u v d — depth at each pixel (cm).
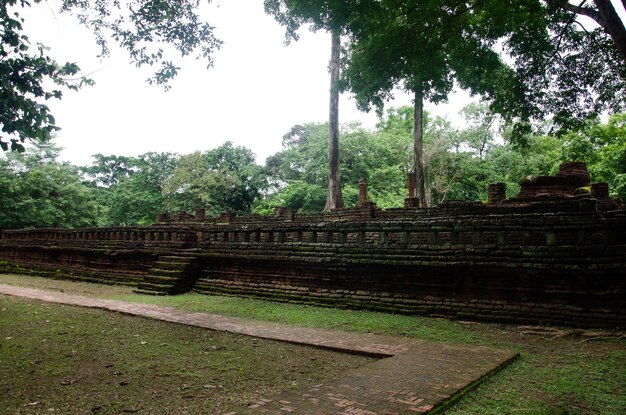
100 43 1066
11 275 2259
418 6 1038
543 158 3888
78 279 1981
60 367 686
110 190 5181
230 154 4394
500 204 1520
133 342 840
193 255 1573
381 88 1282
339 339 834
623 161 2528
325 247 1232
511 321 938
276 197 4172
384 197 3609
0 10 669
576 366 664
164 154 4719
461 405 514
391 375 605
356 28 1143
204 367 684
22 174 3497
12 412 511
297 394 538
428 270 1062
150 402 540
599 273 872
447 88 1861
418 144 2506
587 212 923
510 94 1184
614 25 740
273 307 1190
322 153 3900
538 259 925
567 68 1117
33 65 704
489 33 1143
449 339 835
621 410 499
